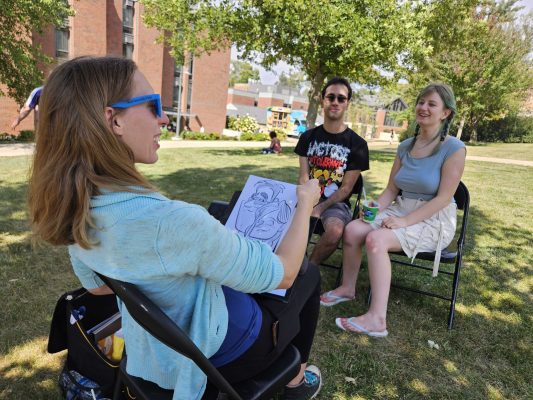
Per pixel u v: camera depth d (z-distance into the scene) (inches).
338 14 376.8
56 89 33.8
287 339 53.4
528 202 259.1
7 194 209.8
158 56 873.5
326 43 412.2
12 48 507.8
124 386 53.5
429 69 631.8
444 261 101.6
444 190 98.7
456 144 99.0
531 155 712.4
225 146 696.4
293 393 68.7
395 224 98.9
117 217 33.6
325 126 128.1
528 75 994.1
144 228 33.6
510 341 95.7
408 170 105.7
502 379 82.4
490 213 223.3
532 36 901.8
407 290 117.1
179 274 36.3
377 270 95.3
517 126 1246.9
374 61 419.8
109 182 34.4
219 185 267.3
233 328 47.4
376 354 88.7
